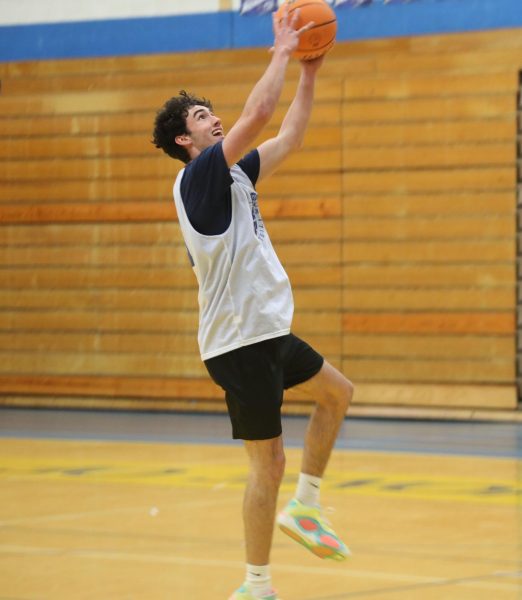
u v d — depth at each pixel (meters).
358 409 17.58
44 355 19.27
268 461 6.56
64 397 19.16
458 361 17.30
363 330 17.72
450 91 17.25
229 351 6.55
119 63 18.75
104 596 7.06
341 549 6.86
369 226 17.66
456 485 11.21
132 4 18.64
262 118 6.41
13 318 19.42
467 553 8.19
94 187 18.95
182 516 9.66
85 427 16.55
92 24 18.88
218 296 6.59
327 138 17.80
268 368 6.54
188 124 7.07
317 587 7.23
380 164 17.58
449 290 17.31
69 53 19.02
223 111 18.17
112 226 18.88
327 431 6.93
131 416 17.95
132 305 18.81
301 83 7.09
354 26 17.64
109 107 18.83
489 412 17.08
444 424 16.80
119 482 11.50
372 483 11.35
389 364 17.61
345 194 17.75
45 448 14.27
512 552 8.21
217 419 17.56
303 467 6.96
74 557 8.13
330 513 9.76
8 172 19.38
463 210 17.23
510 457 13.31
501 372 17.12
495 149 17.08
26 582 7.42
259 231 6.71
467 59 17.17
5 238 19.42
